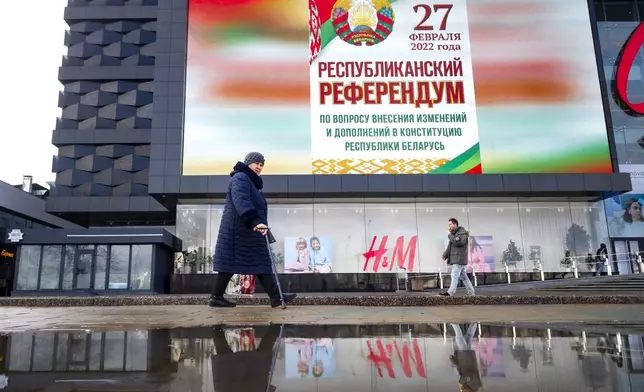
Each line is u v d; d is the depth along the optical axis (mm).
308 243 23109
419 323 2750
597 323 2775
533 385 1156
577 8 23812
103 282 20875
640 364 1412
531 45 23328
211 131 22266
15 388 1150
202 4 23422
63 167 35094
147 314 3898
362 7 23500
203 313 3828
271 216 23344
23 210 31797
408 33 23391
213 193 21781
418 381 1213
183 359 1557
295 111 22547
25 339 2059
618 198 24797
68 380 1239
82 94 37500
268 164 22047
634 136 25844
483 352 1653
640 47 26828
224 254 4121
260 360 1521
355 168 22141
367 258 23062
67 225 38469
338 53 23188
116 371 1354
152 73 37812
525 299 7711
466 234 9445
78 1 39719
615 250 24016
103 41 38656
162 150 21984
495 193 22656
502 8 23688
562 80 23016
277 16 23359
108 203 32812
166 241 21359
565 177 22016
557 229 23625
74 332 2340
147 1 39969
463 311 4293
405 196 23203
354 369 1373
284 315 3561
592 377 1241
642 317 3420
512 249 23375
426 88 22891
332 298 7719
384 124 22531
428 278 22906
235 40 23094
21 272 20984
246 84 22719
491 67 23094
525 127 22531
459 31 23453
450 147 22375
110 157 35500
